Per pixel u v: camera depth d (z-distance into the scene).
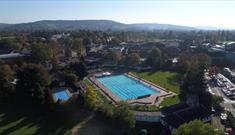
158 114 74.81
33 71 88.81
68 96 96.25
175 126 67.38
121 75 136.25
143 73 138.62
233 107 87.50
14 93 88.19
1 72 89.31
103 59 160.88
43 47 143.62
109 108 75.31
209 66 140.75
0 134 65.44
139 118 74.44
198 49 179.88
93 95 80.12
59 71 124.75
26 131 67.31
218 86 113.62
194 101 85.44
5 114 77.56
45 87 86.00
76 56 179.25
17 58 137.75
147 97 96.44
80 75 118.62
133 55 150.25
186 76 106.19
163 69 146.12
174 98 94.62
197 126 48.53
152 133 68.38
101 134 65.81
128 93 105.25
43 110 80.69
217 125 72.69
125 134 65.19
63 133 66.25
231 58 159.12
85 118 74.94
